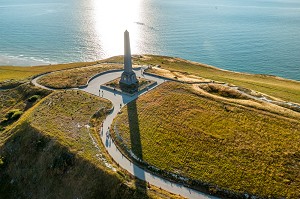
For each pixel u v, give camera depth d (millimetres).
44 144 64438
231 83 101625
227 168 54656
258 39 199000
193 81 94812
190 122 70125
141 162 57688
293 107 76875
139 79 95875
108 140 65312
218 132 65688
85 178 55656
